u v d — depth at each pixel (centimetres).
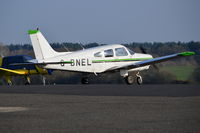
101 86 5006
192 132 1769
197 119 2095
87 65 6253
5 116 2314
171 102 2883
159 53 14062
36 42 6762
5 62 7756
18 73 7612
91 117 2241
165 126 1916
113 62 6475
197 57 8356
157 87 4488
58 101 3141
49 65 6331
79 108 2655
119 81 9069
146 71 8106
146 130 1830
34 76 10262
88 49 6384
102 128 1898
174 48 14112
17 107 2766
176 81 7694
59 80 10231
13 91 4406
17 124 2036
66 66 6244
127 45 13562
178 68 8050
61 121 2119
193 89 4075
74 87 4891
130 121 2081
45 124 2028
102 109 2580
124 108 2603
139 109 2530
